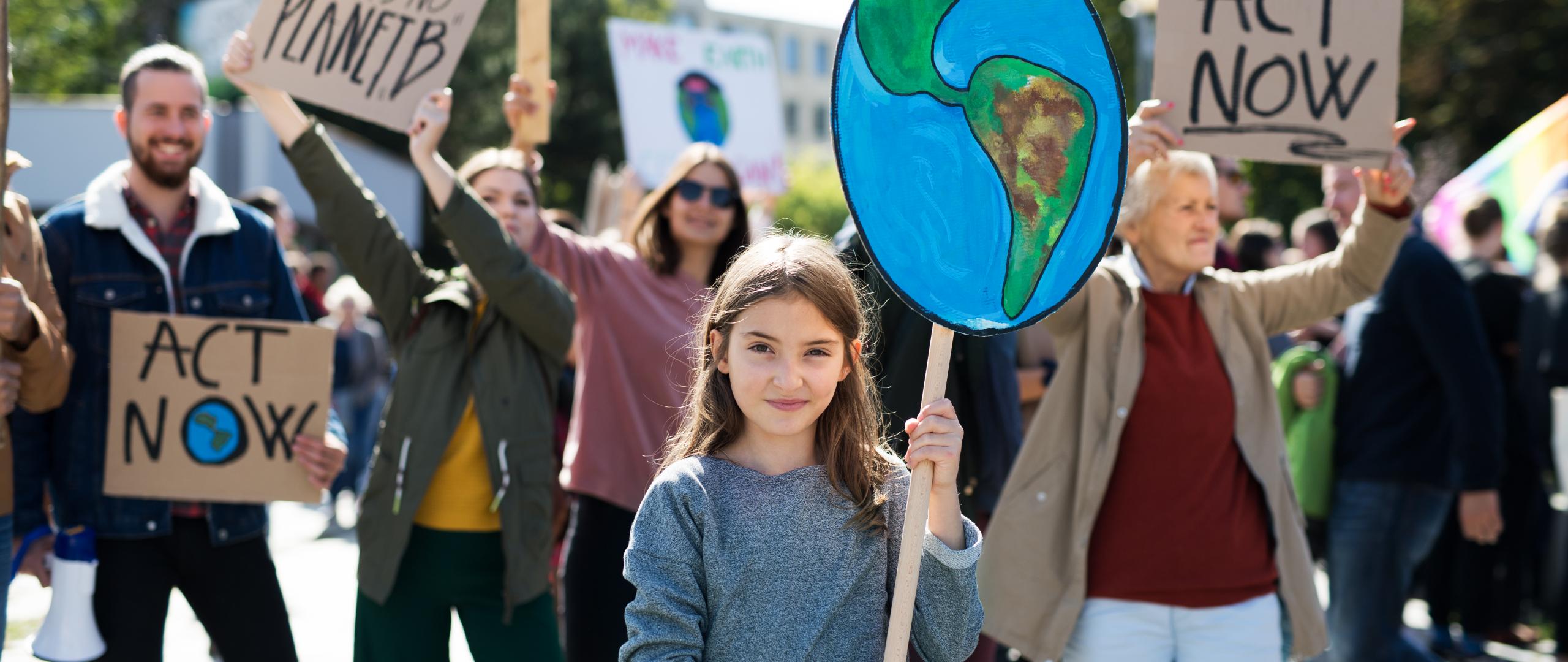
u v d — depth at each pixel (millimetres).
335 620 6551
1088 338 3506
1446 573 6398
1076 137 2391
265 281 3807
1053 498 3502
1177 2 3557
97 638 3449
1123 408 3418
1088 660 3422
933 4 2348
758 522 2225
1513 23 21953
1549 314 6312
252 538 3709
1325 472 5191
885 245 2289
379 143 27516
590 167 30922
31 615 6383
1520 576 6348
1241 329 3600
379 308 3729
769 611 2201
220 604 3668
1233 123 3568
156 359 3566
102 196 3617
